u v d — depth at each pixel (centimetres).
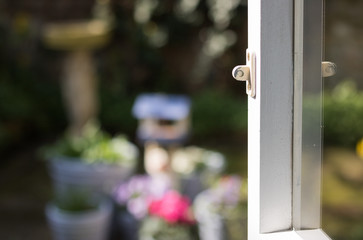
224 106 652
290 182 70
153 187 349
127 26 693
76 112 501
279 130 69
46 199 474
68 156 396
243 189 397
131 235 333
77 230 312
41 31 698
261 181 70
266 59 68
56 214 319
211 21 666
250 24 71
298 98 69
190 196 384
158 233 296
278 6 67
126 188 352
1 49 677
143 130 415
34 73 696
